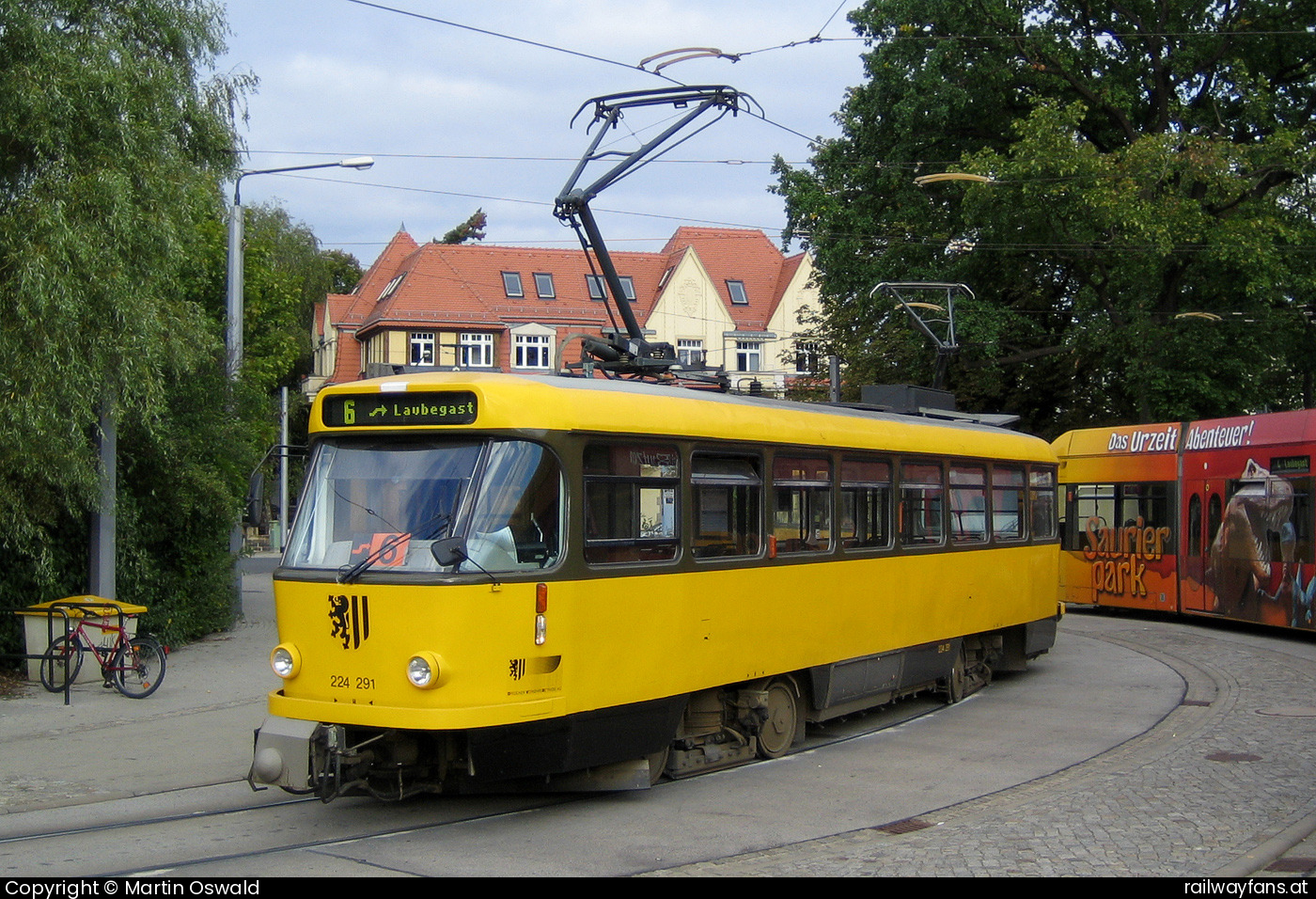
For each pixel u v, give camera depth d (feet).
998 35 93.97
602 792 30.76
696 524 31.63
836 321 121.19
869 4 95.14
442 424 27.27
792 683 36.19
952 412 52.34
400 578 25.76
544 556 27.14
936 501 44.45
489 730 25.77
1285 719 40.57
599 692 28.07
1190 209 86.53
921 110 93.40
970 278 100.73
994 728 40.81
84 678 48.49
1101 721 41.81
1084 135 104.53
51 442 43.24
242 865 23.58
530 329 170.60
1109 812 27.78
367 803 29.37
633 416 29.71
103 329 44.37
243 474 64.69
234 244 65.82
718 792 30.86
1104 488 79.82
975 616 46.73
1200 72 100.27
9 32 43.78
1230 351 96.99
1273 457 64.75
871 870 23.11
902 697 45.91
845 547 38.40
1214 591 69.67
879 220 99.81
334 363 179.01
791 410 36.68
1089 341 98.58
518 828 26.78
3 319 42.91
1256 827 26.30
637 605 29.27
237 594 72.02
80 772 33.09
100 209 44.21
